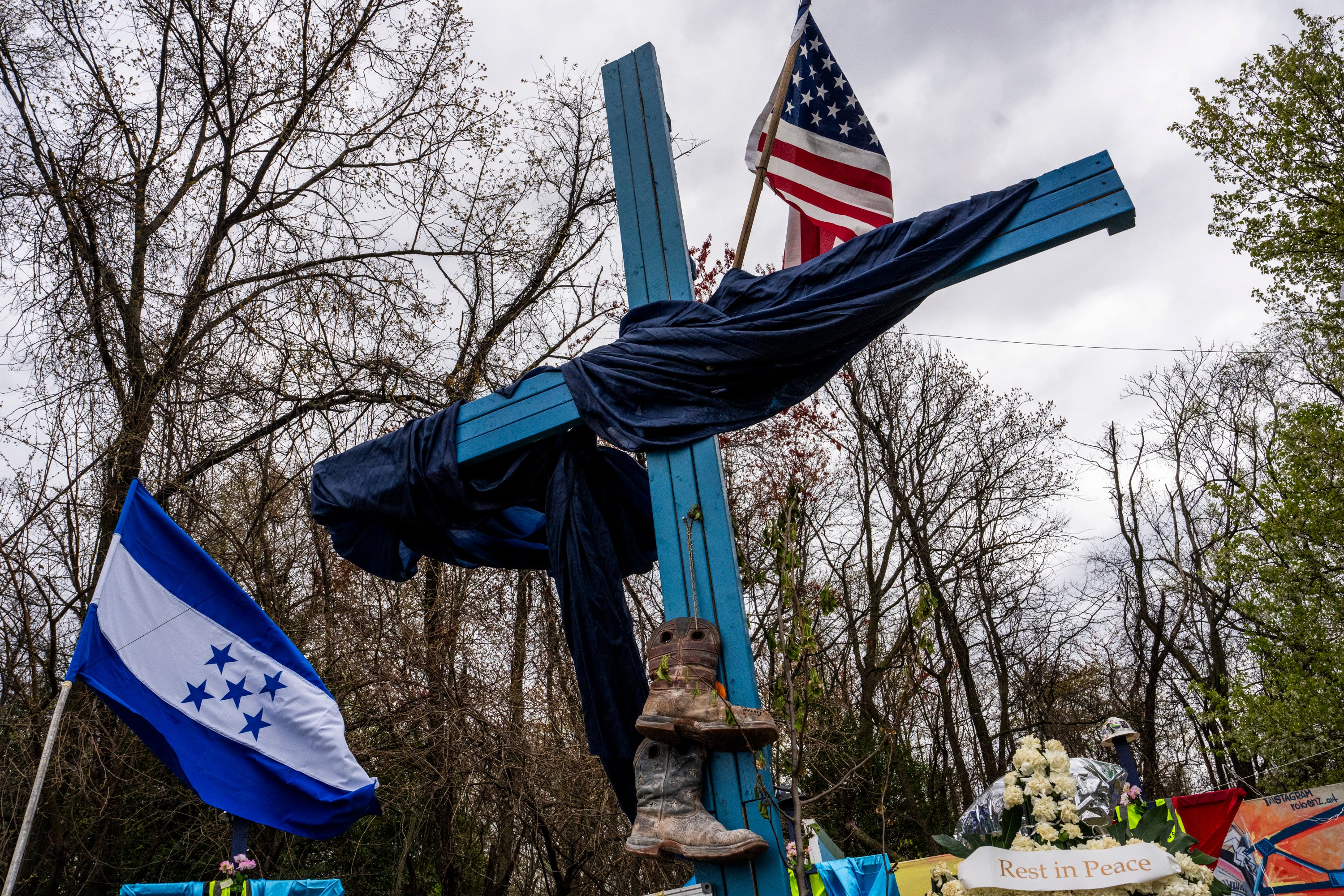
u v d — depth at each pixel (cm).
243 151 1241
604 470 421
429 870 1341
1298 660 1590
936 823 1744
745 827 325
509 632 1164
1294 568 1603
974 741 2253
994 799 544
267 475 1112
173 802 1067
